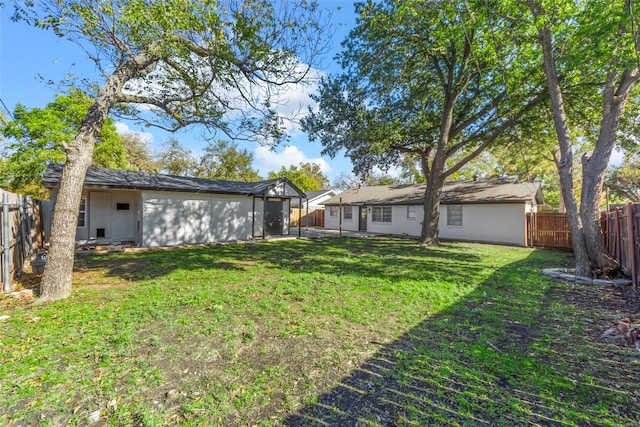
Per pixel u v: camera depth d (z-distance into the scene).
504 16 7.26
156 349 3.07
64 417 2.08
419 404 2.23
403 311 4.30
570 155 6.89
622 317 4.04
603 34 6.00
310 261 8.48
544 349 3.13
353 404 2.23
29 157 16.47
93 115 5.20
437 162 12.49
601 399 2.28
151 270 7.07
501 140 13.02
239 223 14.48
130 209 13.02
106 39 5.00
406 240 15.30
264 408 2.19
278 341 3.29
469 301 4.79
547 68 7.10
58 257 4.81
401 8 7.70
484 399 2.28
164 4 4.41
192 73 6.11
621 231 6.87
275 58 6.12
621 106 6.43
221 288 5.43
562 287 5.83
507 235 14.20
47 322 3.75
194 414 2.11
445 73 12.43
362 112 11.20
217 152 30.36
